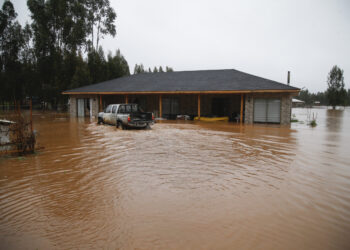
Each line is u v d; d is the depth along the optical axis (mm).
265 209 3980
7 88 38125
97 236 3189
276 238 3146
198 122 20625
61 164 6738
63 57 38312
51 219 3670
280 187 4992
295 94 20125
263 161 7121
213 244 3010
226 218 3676
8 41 42562
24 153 7977
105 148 8969
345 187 4996
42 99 39000
